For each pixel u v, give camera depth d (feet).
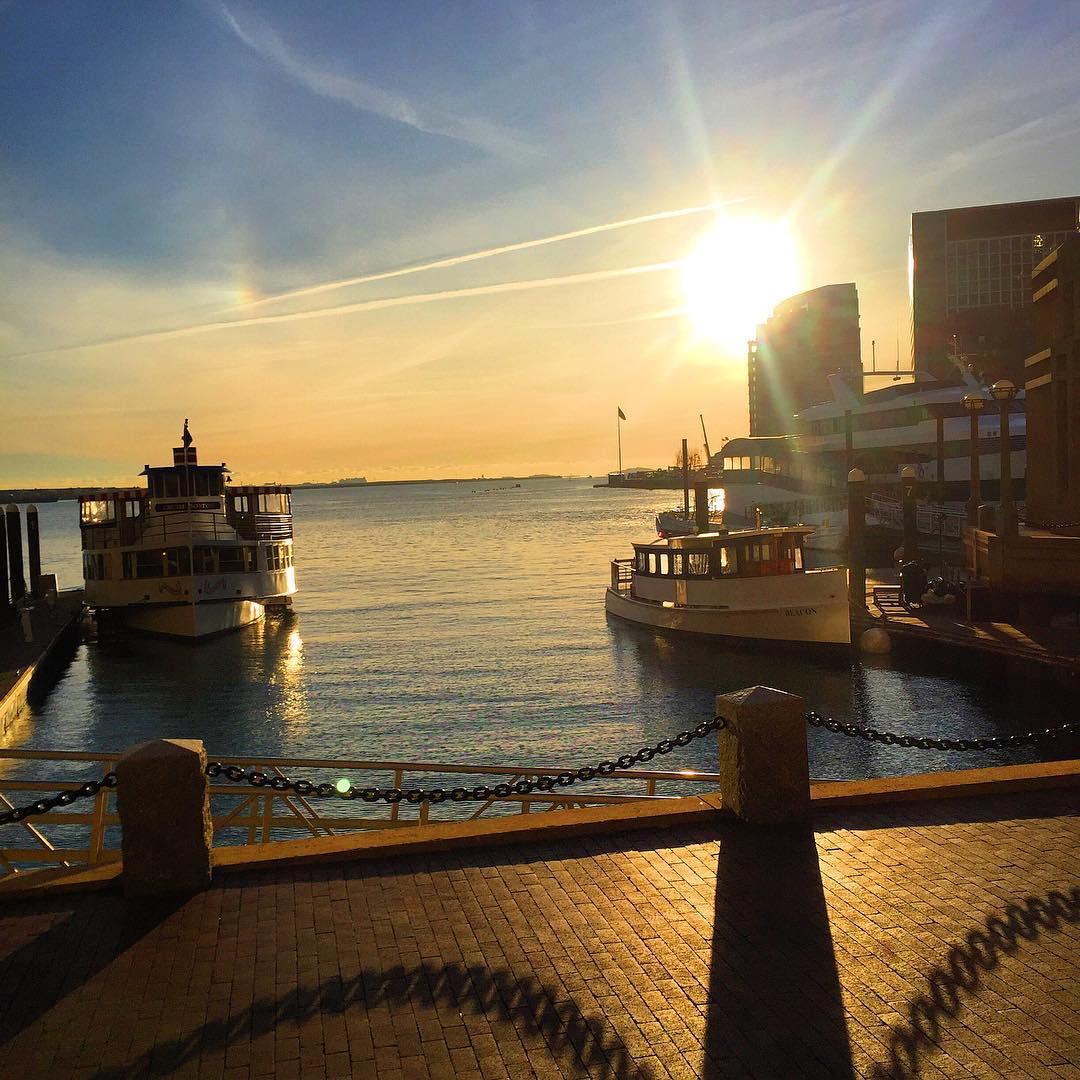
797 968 21.58
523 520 636.48
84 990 21.26
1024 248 498.69
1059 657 90.53
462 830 29.53
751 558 133.49
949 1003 19.97
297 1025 19.71
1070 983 20.61
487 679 119.75
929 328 508.12
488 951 22.68
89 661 148.05
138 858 26.16
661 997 20.49
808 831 29.91
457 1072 18.02
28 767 84.33
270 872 27.68
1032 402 127.13
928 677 110.22
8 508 193.67
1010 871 26.55
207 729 99.25
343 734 94.38
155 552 163.53
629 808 31.27
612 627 159.63
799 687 110.11
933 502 239.50
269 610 195.00
